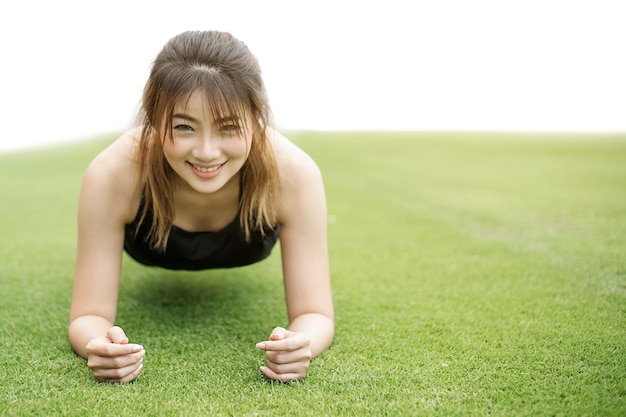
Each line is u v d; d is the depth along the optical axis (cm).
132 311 267
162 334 239
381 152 1006
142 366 199
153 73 189
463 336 233
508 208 504
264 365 208
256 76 192
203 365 208
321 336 214
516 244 381
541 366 203
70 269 334
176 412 174
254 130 201
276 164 211
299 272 223
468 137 1337
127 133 222
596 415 170
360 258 359
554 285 295
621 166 787
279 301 283
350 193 602
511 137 1331
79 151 997
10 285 303
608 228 417
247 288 303
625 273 311
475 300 276
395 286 303
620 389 184
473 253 362
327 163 857
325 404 179
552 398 180
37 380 195
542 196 559
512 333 234
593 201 523
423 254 364
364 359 213
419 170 778
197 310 270
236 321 256
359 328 246
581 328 236
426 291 293
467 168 793
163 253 230
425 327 245
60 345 225
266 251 239
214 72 181
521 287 293
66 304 275
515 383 191
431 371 202
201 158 184
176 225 223
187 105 180
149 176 207
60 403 179
